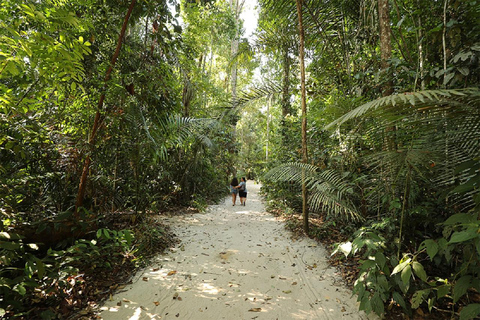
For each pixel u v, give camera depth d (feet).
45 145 9.75
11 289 6.59
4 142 8.04
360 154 12.59
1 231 7.09
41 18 6.18
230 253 12.26
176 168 23.93
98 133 11.28
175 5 12.91
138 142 12.73
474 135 6.49
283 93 18.94
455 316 6.75
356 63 15.84
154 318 7.14
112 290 8.46
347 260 10.92
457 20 8.91
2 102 7.02
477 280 5.54
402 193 9.30
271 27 20.22
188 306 7.75
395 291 7.32
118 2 11.31
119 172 14.70
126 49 12.94
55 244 9.93
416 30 10.43
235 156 42.34
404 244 8.79
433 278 7.95
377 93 13.06
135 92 12.92
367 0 12.68
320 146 18.62
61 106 10.87
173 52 15.30
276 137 28.37
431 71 8.82
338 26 16.37
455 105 5.44
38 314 6.82
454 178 7.50
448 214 8.79
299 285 9.12
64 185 11.50
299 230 15.72
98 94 10.52
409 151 7.13
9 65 6.15
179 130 15.02
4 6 7.64
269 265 10.88
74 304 7.45
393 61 10.12
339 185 11.98
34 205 10.51
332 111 11.00
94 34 10.87
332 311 7.52
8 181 8.25
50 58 6.85
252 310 7.57
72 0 9.62
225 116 18.61
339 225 14.89
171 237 14.42
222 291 8.68
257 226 17.71
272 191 27.14
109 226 12.87
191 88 23.09
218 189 34.04
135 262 10.40
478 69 8.47
